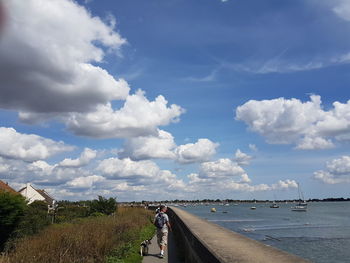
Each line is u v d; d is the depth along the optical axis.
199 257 8.14
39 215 22.86
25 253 12.05
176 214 21.08
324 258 31.08
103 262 12.03
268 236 48.44
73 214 36.12
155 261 12.89
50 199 59.56
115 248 13.84
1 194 17.91
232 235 10.01
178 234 17.12
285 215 115.50
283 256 6.66
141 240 18.00
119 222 21.30
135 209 46.75
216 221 82.25
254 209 191.75
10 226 17.61
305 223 75.50
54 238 13.63
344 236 47.81
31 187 57.56
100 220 22.41
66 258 11.73
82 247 12.90
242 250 7.36
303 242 41.59
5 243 16.61
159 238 13.97
